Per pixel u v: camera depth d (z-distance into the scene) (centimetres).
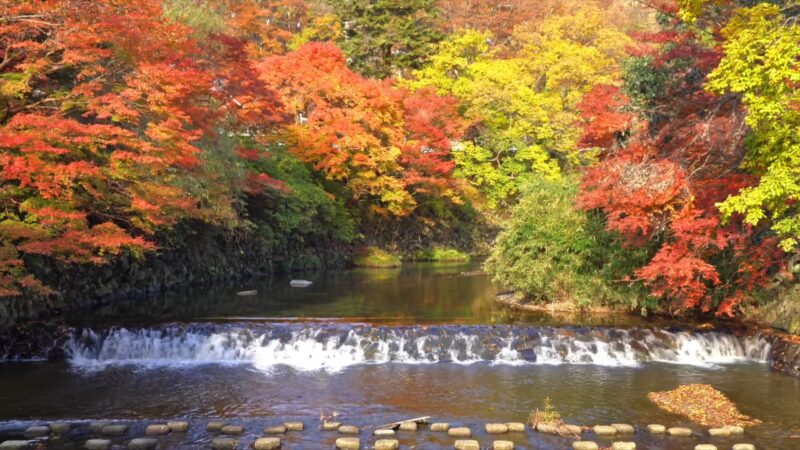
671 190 1275
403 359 1270
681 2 1159
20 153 1208
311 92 2720
